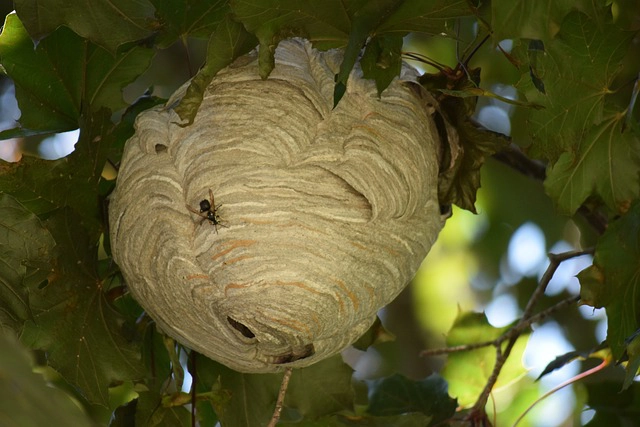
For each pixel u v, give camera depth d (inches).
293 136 102.0
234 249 101.1
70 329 103.4
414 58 103.9
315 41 101.7
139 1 101.4
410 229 103.3
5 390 88.7
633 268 104.2
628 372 103.0
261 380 108.1
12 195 102.9
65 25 103.6
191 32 104.8
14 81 104.2
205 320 102.3
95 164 103.6
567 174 104.9
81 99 105.0
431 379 113.5
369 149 102.3
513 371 116.2
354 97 103.0
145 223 102.7
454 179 105.2
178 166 102.4
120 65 104.8
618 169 104.8
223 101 102.5
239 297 101.0
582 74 102.4
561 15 98.0
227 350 103.0
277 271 101.0
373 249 102.2
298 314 101.1
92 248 103.8
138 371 104.1
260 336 101.3
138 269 103.0
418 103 104.3
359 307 102.3
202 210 101.3
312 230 101.3
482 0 101.6
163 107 103.9
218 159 101.7
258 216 101.2
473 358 116.1
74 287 103.4
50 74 104.3
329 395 108.7
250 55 103.3
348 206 101.8
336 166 102.0
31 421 88.5
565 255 110.0
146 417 106.0
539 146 102.9
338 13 100.7
